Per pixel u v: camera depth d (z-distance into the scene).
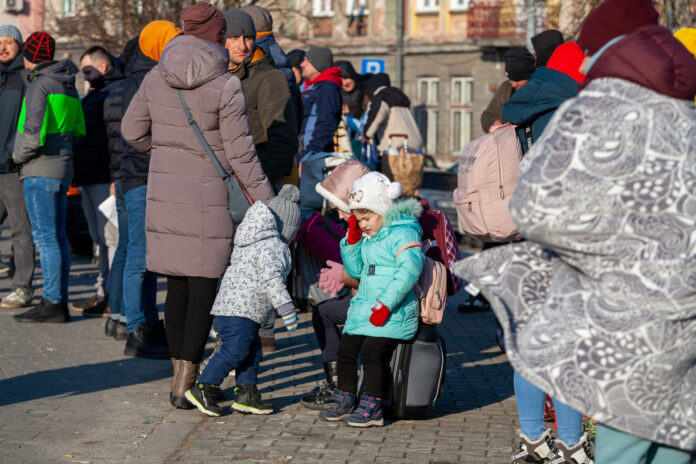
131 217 7.58
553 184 3.05
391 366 5.95
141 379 6.93
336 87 9.91
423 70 34.59
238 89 5.87
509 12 32.06
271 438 5.53
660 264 2.99
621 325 3.03
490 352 8.23
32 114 8.70
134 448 5.30
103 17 22.06
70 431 5.61
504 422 5.97
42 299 9.14
